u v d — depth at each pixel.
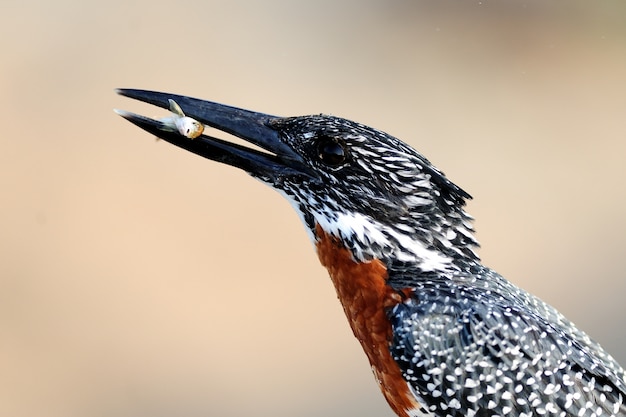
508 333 8.37
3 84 18.14
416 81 20.03
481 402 8.39
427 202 8.51
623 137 19.34
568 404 8.30
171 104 8.84
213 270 15.97
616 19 21.47
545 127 19.45
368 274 8.56
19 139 17.28
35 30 19.22
